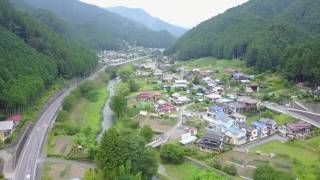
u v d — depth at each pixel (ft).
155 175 264.11
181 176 273.13
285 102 462.19
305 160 294.87
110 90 643.86
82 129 374.63
